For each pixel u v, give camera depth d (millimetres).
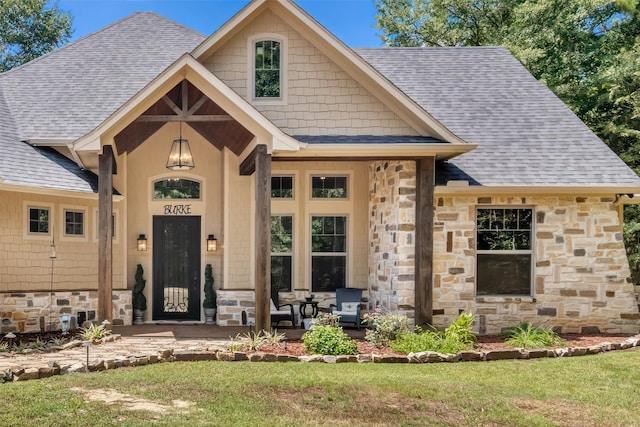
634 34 20609
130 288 12688
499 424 5734
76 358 7895
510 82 14195
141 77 13547
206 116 9648
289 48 11016
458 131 12359
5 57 25750
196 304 13000
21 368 6953
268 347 9031
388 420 5742
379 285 11977
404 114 10984
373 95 11039
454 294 10977
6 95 13211
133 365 7793
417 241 10500
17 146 11336
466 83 14070
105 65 14016
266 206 9617
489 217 11289
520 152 11891
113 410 5586
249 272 12586
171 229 13023
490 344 9766
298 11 10625
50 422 5184
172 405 5871
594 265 11133
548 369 8133
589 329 11078
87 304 11656
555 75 21156
